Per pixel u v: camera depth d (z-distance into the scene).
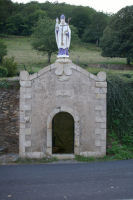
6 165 10.84
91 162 11.23
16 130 13.66
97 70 21.67
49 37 31.67
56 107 11.57
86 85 11.56
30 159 11.58
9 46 45.56
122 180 8.60
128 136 13.28
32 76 11.43
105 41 34.22
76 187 7.97
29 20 58.78
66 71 11.46
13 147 13.54
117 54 33.47
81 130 11.71
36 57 37.28
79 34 63.81
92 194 7.40
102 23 60.59
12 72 21.39
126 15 32.78
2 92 13.78
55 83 11.52
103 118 11.67
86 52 46.66
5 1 55.25
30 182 8.48
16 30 57.19
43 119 11.60
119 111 14.05
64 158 11.70
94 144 11.77
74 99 11.59
